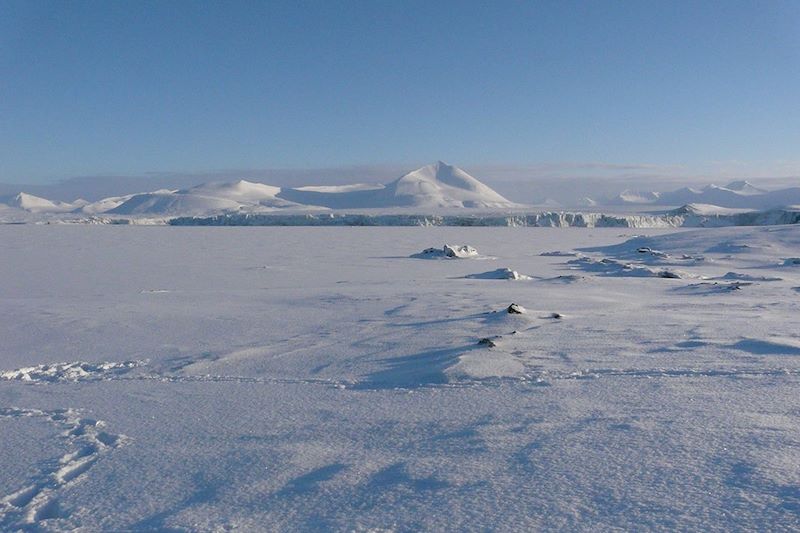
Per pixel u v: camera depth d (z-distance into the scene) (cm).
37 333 968
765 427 398
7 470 385
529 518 285
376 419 462
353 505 308
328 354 743
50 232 6444
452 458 368
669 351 684
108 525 301
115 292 1714
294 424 459
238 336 906
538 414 455
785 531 261
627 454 360
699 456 351
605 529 271
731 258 2666
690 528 268
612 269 2270
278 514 303
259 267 2652
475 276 2077
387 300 1296
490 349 695
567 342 747
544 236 6203
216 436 437
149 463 385
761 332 793
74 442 436
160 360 754
